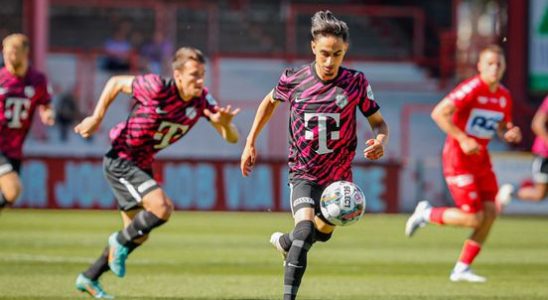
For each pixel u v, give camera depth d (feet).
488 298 110.63
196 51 97.76
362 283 123.13
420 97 371.56
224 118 96.63
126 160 102.42
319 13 89.35
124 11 401.29
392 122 359.25
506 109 129.39
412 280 127.24
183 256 151.43
